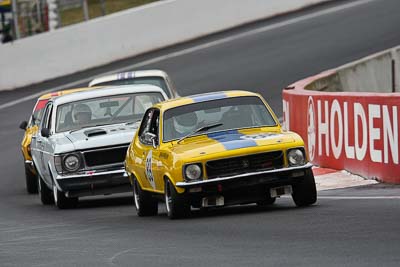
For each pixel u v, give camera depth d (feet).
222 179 120.37
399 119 140.77
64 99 167.43
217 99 132.36
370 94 148.36
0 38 378.32
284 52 316.40
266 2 369.09
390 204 118.52
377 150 147.43
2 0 370.12
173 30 358.84
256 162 121.39
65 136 159.02
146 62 337.93
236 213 125.39
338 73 238.27
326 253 85.87
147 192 135.33
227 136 126.31
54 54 347.15
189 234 107.24
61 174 154.30
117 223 128.16
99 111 164.35
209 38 354.95
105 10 391.86
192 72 313.12
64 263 92.63
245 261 85.25
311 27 340.80
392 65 259.60
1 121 290.35
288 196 145.59
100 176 153.17
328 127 164.45
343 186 147.43
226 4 365.61
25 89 337.52
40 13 370.73
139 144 139.03
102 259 93.30
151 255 93.56
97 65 351.25
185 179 121.08
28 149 191.62
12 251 104.94
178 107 132.05
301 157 122.31
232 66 311.68
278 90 276.00
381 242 89.15
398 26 322.75
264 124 129.49
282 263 82.64
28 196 190.19
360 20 338.54
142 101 165.58
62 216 146.92
